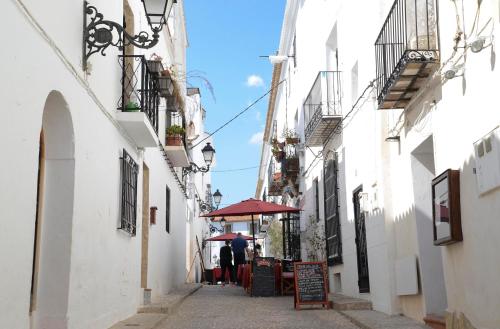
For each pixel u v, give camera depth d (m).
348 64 12.12
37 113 5.28
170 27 16.81
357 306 10.48
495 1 5.58
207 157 18.34
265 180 35.78
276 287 14.59
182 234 18.97
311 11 16.52
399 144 9.23
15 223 4.79
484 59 5.88
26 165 5.02
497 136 5.55
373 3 9.97
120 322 8.52
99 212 7.58
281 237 25.11
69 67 6.20
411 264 8.62
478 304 6.18
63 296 6.31
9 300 4.68
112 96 8.38
